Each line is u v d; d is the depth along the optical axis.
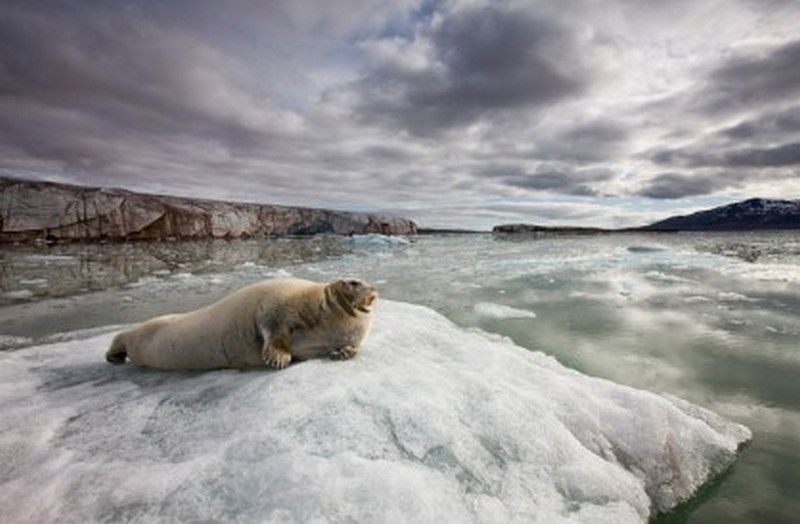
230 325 3.84
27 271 11.65
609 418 3.19
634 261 14.80
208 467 2.37
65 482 2.35
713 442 3.21
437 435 2.67
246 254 17.16
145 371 4.09
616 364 4.97
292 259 15.70
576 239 30.95
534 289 9.66
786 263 13.94
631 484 2.73
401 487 2.20
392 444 2.58
